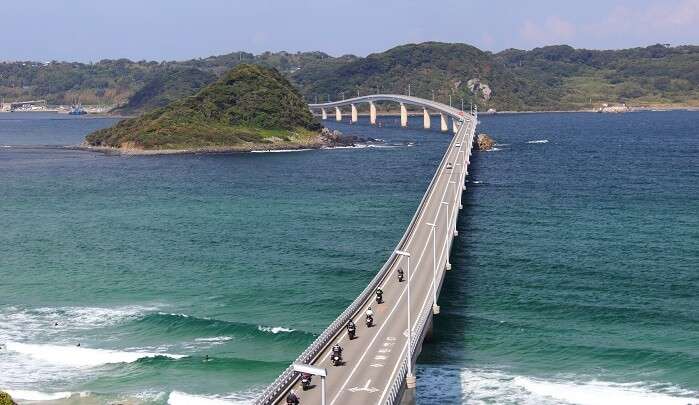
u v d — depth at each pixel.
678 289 107.75
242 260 127.31
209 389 80.00
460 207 149.12
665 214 159.62
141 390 80.50
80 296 110.62
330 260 125.88
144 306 105.25
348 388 68.19
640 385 78.56
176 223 159.00
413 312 87.94
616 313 98.69
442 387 79.38
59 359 88.25
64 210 177.00
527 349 88.12
